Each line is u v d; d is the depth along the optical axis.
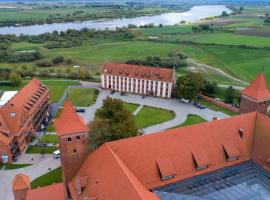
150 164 52.78
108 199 44.12
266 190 54.91
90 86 151.38
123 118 83.31
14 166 83.00
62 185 60.91
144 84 139.38
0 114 86.25
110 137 76.56
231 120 61.97
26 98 102.94
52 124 109.31
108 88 147.38
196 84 127.00
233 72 182.50
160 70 138.25
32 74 165.75
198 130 57.94
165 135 54.69
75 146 55.69
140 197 38.88
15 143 87.12
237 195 53.38
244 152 61.91
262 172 59.38
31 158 86.94
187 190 53.69
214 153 58.62
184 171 55.34
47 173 80.25
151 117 116.38
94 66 195.12
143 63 186.75
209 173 57.88
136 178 47.75
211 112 121.31
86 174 52.62
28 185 60.28
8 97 123.94
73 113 55.59
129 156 51.34
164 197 51.53
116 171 45.38
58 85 152.00
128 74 141.12
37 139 98.12
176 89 134.38
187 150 56.16
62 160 56.34
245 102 74.88
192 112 121.19
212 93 139.62
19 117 88.81
